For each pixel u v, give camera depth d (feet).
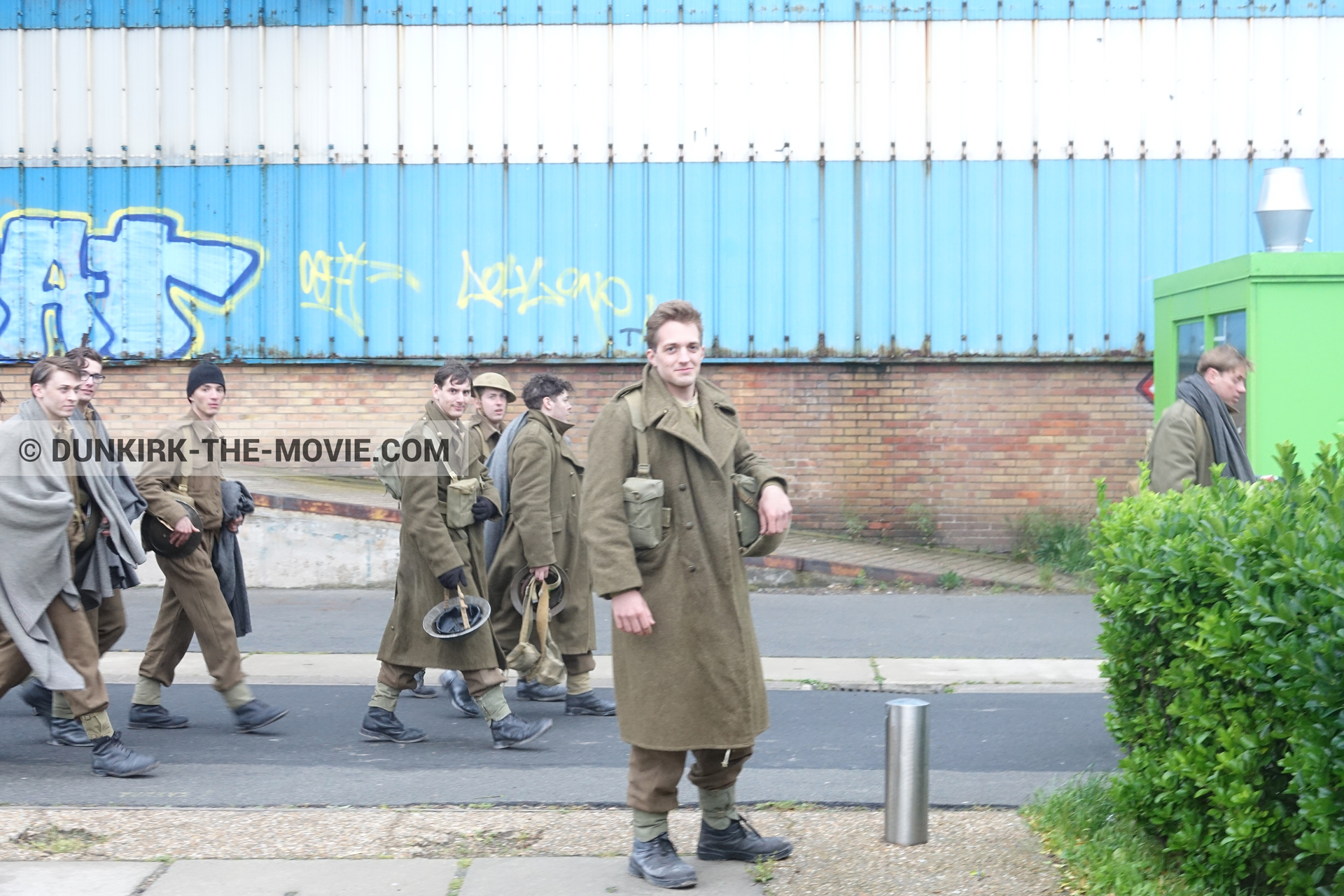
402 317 40.57
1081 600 34.91
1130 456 39.96
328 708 23.61
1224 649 12.64
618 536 13.67
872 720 22.75
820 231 40.11
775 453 40.45
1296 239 33.22
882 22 39.78
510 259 40.37
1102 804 16.02
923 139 39.88
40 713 21.56
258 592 36.60
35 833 15.80
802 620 32.17
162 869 14.61
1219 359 21.97
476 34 40.16
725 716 13.88
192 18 40.47
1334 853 11.10
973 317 39.99
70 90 40.68
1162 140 39.63
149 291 40.78
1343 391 30.53
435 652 20.45
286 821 16.40
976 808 17.30
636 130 40.11
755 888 14.11
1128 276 39.78
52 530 17.98
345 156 40.40
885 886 14.17
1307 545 11.51
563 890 13.99
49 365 18.49
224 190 40.57
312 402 40.73
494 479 22.98
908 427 40.29
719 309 40.19
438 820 16.44
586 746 20.86
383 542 36.99
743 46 39.96
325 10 40.24
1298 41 39.37
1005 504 40.19
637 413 14.06
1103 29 39.58
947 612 33.12
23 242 40.83
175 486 21.20
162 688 23.25
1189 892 13.15
